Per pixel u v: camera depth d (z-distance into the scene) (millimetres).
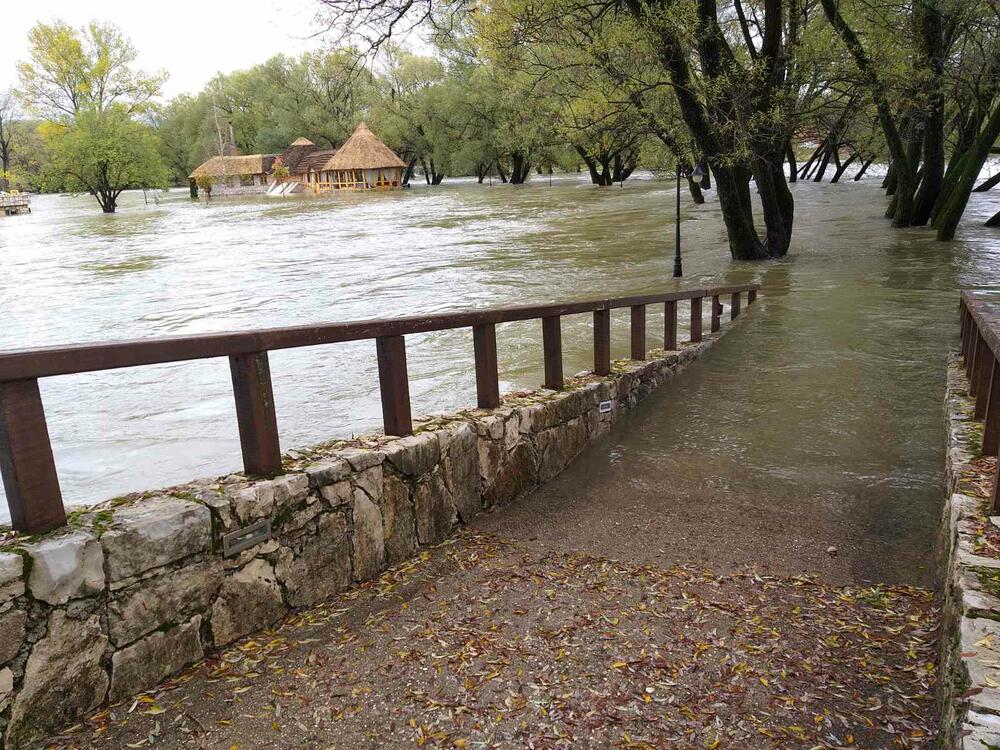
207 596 2797
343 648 2930
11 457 2348
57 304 13320
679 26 12352
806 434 5699
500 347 8891
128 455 5680
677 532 4180
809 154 54531
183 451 5738
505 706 2596
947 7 15336
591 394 5629
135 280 16141
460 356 8453
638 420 6191
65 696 2385
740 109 13812
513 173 57125
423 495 3865
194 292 14094
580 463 5355
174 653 2697
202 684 2666
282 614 3100
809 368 7516
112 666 2506
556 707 2588
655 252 17781
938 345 8258
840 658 2859
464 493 4227
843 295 11797
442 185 62688
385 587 3455
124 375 8078
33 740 2309
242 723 2484
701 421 6109
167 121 78188
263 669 2770
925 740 2375
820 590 3449
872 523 4203
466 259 17469
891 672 2756
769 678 2740
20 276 17500
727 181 15531
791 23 15281
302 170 62719
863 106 16359
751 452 5395
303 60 65188
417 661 2850
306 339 3201
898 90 15766
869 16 16000
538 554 3873
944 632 2656
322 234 25625
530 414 4797
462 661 2857
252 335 2973
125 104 55375
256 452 3090
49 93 56312
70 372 2396
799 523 4238
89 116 48531
